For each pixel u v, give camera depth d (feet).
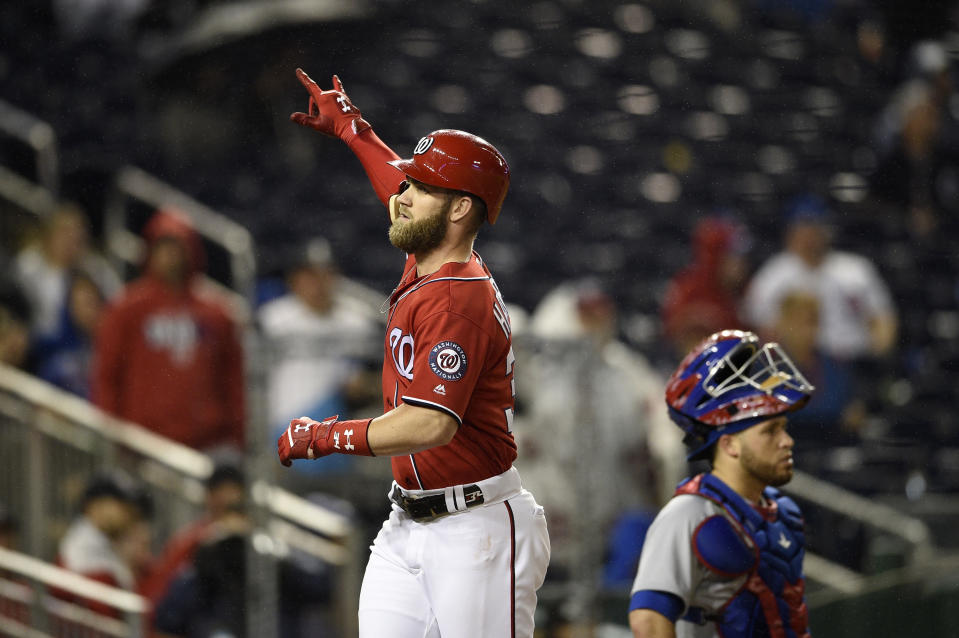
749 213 161.17
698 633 40.73
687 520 40.22
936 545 114.83
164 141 152.87
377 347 75.00
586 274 150.20
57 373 99.25
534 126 170.60
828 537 95.81
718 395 41.24
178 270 89.81
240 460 73.82
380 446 36.40
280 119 157.99
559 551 77.51
